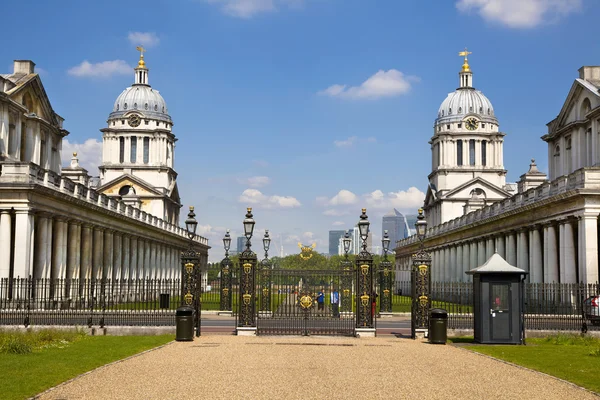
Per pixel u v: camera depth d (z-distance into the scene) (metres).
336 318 53.91
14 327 41.50
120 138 162.38
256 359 30.97
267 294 60.88
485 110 169.00
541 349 35.81
